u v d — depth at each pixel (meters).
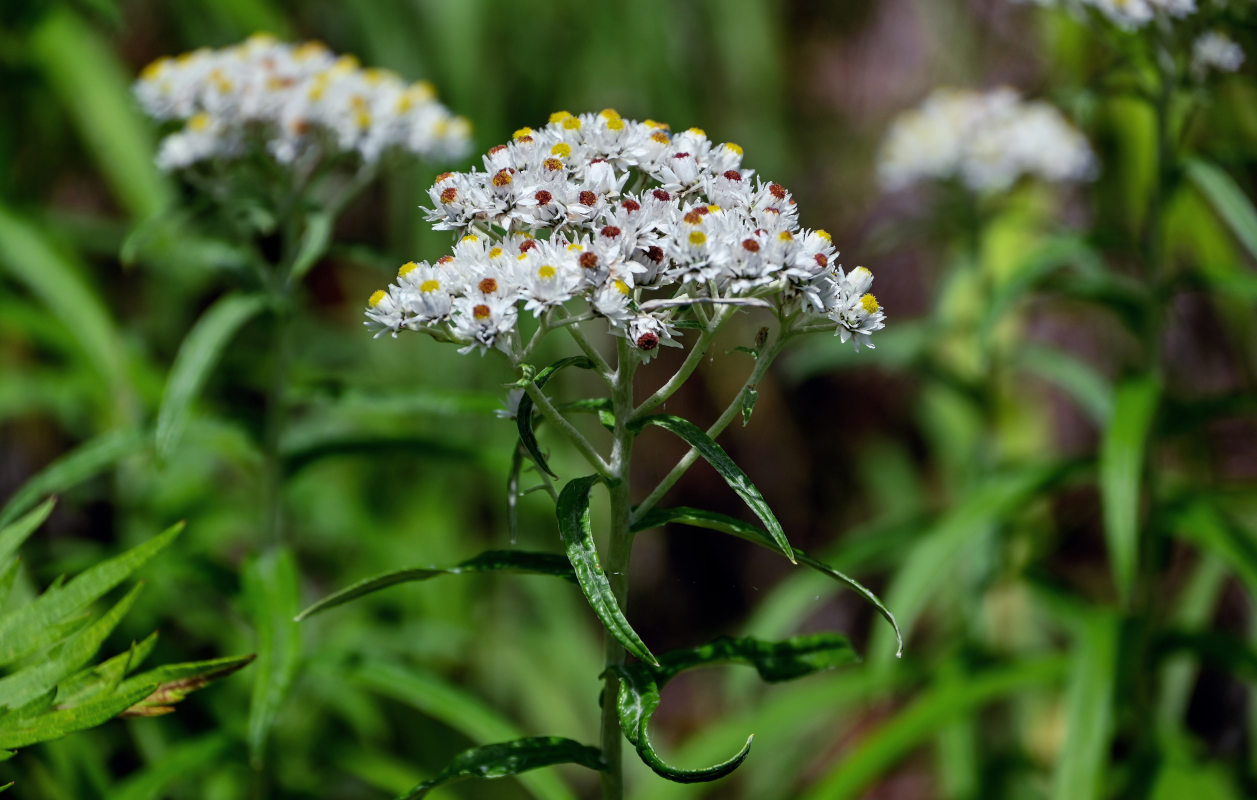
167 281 1.02
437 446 0.71
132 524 0.82
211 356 0.67
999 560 0.82
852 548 0.83
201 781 0.75
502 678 1.02
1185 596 1.02
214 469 0.89
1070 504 1.23
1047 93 0.75
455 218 0.60
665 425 0.59
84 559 0.72
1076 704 0.70
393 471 1.05
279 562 0.68
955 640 0.93
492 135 1.13
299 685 0.77
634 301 0.59
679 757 0.78
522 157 0.60
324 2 1.21
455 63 1.09
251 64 0.72
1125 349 1.22
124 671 0.58
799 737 1.08
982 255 0.93
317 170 0.72
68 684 0.58
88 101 0.84
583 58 1.23
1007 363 0.85
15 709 0.57
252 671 0.77
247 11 0.90
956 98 1.00
